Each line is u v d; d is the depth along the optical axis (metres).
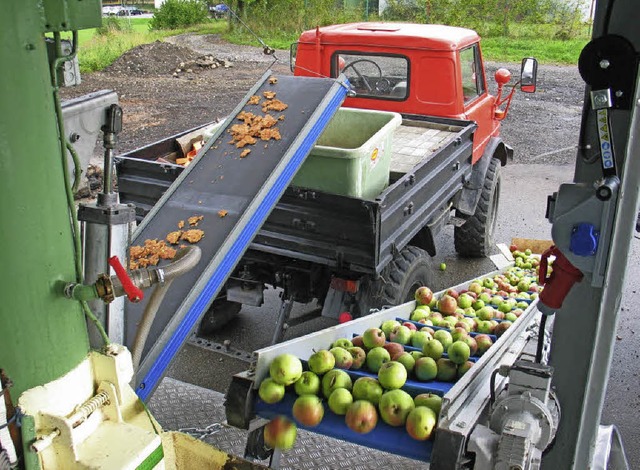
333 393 2.98
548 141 12.44
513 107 14.84
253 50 22.52
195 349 5.63
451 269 7.20
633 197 2.25
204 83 17.58
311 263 4.77
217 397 4.57
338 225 4.34
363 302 4.71
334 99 4.62
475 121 6.62
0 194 1.70
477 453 2.56
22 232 1.76
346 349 3.31
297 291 4.89
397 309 4.02
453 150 5.68
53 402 1.90
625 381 5.31
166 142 6.01
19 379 1.83
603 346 2.51
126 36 24.89
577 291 2.63
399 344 3.42
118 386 2.03
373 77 6.45
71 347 1.94
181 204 3.96
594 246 2.31
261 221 3.89
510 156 7.61
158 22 28.62
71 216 1.93
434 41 6.06
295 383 3.06
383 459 3.92
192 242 3.66
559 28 25.55
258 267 5.02
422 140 6.01
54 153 1.83
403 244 4.78
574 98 15.88
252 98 4.74
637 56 2.14
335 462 3.88
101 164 9.94
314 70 6.56
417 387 3.03
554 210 2.38
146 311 2.27
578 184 2.32
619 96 2.18
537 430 2.53
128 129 12.73
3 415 1.78
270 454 3.60
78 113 2.19
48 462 1.92
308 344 3.30
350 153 4.36
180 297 3.31
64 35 1.97
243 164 4.18
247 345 5.66
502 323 3.85
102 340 2.24
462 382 2.92
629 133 2.20
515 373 2.62
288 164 4.12
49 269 1.85
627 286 6.89
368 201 4.11
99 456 1.92
